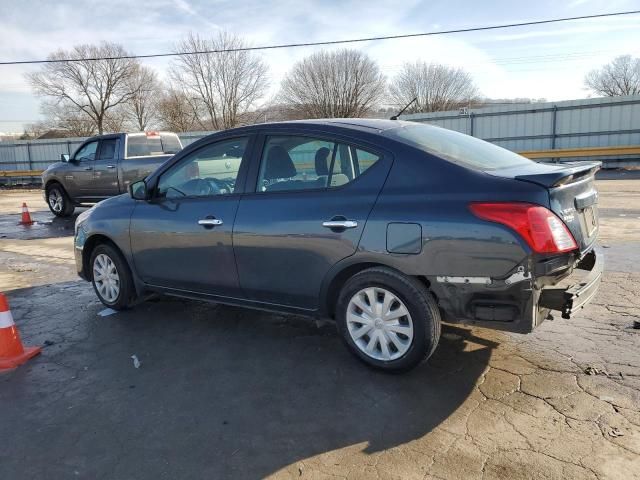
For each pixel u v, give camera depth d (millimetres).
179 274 4363
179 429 2938
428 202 3111
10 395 3420
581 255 3143
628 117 21688
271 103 49125
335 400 3174
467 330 4102
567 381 3246
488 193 2965
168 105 52062
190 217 4156
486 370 3441
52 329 4637
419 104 53125
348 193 3408
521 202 2873
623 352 3605
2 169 31016
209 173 4184
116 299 4945
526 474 2416
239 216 3859
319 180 3584
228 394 3318
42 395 3402
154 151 12719
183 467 2602
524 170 3314
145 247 4531
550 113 22922
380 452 2641
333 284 3549
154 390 3410
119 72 53000
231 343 4145
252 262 3842
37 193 23844
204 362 3812
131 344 4215
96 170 12219
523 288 2896
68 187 12844
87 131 55219
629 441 2619
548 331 4027
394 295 3266
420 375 3418
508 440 2680
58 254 8344
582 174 3256
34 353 4031
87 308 5223
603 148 21594
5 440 2896
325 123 3723
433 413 2969
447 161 3203
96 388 3473
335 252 3414
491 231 2906
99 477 2549
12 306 5422
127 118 55969
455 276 3037
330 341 4086
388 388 3281
